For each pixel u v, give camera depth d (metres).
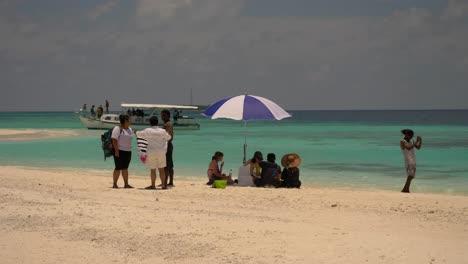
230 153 30.17
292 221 9.56
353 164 24.55
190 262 6.83
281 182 15.13
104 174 19.97
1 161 24.98
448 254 7.11
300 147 34.88
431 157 27.86
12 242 7.80
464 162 25.30
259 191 13.75
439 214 10.54
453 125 80.25
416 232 8.71
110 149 14.26
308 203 11.88
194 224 8.95
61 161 25.00
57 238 8.02
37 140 39.75
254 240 7.84
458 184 18.17
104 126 56.03
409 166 14.86
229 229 8.59
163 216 9.66
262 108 15.14
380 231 8.75
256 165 15.47
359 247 7.44
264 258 6.93
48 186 14.18
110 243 7.73
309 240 7.86
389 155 28.95
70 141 38.72
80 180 16.11
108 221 9.12
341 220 9.80
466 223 9.61
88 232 8.34
